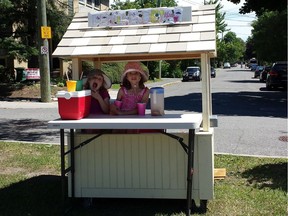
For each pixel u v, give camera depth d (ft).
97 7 116.57
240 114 43.37
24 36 66.74
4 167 21.99
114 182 15.83
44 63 54.49
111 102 16.60
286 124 36.17
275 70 78.69
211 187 15.11
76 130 16.44
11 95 60.54
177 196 15.44
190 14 15.94
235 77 157.38
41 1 52.54
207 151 15.03
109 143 15.78
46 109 48.85
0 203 16.33
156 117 14.76
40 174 20.65
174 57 17.29
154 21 16.22
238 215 14.74
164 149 15.42
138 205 16.15
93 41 16.08
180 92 76.18
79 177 16.03
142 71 15.94
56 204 16.16
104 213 15.31
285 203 15.80
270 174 19.89
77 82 15.08
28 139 30.30
